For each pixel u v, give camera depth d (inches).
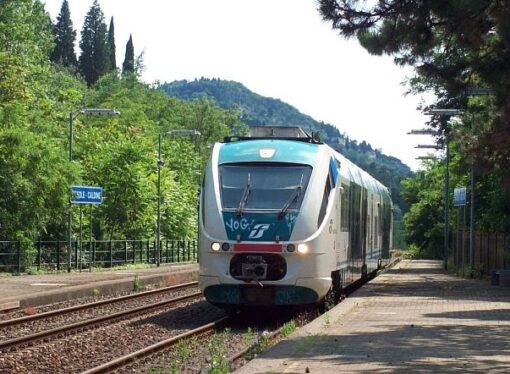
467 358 485.1
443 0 729.0
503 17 730.8
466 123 1201.4
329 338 577.6
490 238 1531.7
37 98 2336.4
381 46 773.3
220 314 870.4
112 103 3917.3
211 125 4308.6
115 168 2046.0
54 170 1534.2
